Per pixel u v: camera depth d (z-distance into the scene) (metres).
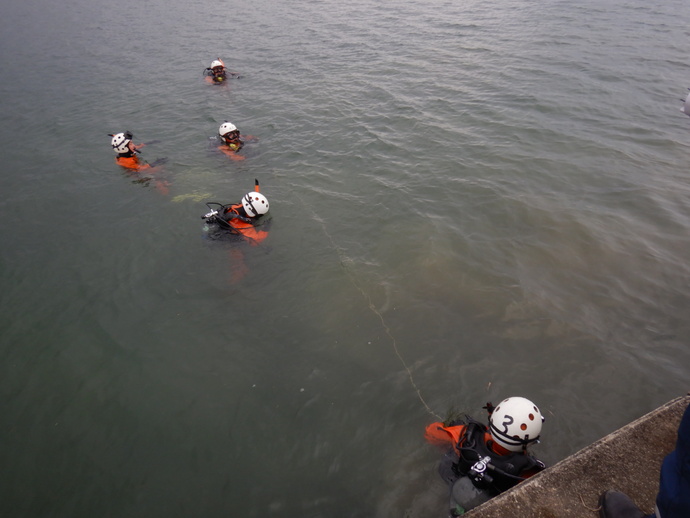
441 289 6.57
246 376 5.46
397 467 4.39
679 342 5.51
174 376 5.53
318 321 6.17
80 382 5.54
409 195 8.85
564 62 15.25
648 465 3.22
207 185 9.70
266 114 13.07
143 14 27.31
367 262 7.21
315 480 4.34
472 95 13.20
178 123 13.01
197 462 4.55
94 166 10.88
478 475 3.76
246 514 4.08
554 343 5.60
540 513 3.00
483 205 8.39
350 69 16.02
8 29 25.58
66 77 17.45
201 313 6.43
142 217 8.74
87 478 4.47
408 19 21.81
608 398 4.91
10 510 4.23
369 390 5.17
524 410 3.78
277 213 8.55
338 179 9.60
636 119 11.35
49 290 7.07
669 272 6.63
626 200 8.30
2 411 5.23
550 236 7.51
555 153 10.00
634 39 17.14
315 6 25.97
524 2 23.39
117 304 6.70
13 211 9.21
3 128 13.27
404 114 12.34
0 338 6.25
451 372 5.32
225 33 22.09
